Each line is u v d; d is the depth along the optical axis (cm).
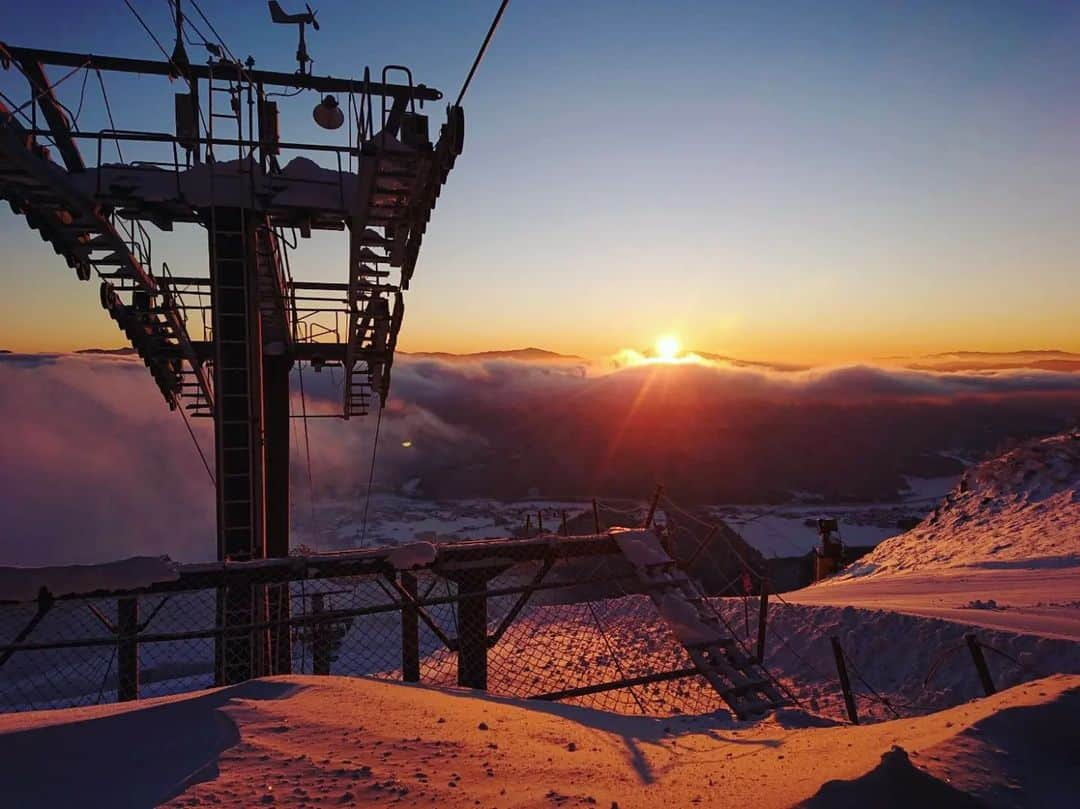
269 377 1884
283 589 1068
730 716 798
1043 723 395
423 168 1114
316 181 1276
